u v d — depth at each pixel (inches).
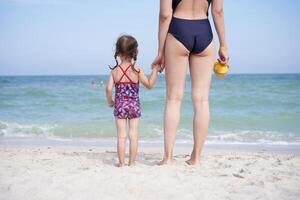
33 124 456.1
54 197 136.8
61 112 573.6
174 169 183.5
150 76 194.9
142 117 500.1
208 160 219.6
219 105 620.1
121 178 161.0
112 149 300.0
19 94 813.2
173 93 191.8
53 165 197.3
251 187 152.6
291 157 248.4
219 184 156.9
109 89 194.7
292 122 464.4
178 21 185.0
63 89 936.3
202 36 185.9
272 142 350.6
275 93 775.7
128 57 192.9
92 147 314.3
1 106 640.4
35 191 143.1
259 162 212.1
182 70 188.7
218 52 196.2
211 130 416.5
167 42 187.9
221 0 188.7
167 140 196.5
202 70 191.3
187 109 561.0
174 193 142.1
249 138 372.2
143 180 157.9
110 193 141.1
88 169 184.5
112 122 467.2
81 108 611.8
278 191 147.8
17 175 168.9
